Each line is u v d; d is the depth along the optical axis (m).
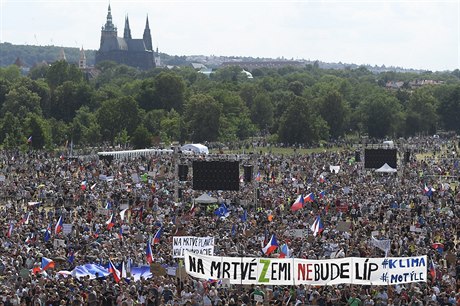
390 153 178.88
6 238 82.31
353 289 60.41
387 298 58.59
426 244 87.88
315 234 89.44
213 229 94.75
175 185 132.38
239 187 129.88
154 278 63.84
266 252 76.19
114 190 133.12
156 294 58.94
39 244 81.12
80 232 91.81
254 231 92.81
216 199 125.19
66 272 66.56
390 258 59.12
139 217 106.69
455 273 73.12
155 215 108.88
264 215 108.94
